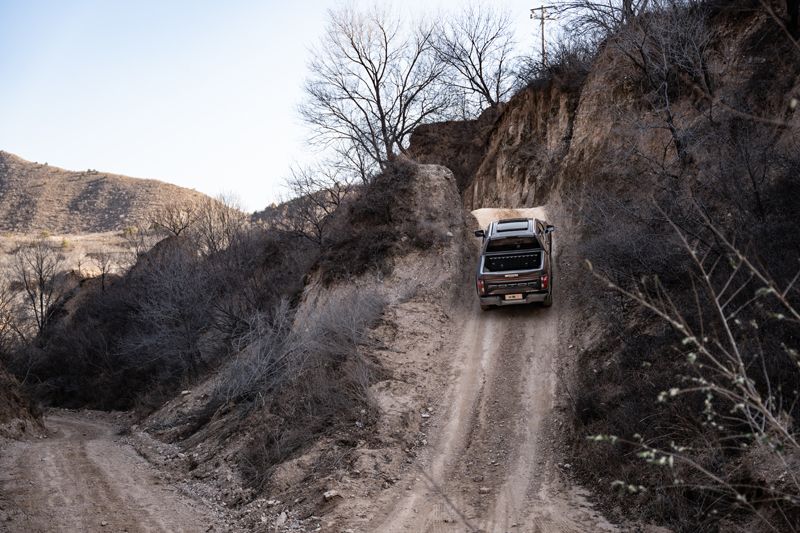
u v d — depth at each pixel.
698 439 8.91
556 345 15.44
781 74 15.94
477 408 13.66
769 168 12.86
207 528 11.30
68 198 141.25
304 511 10.89
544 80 31.94
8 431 22.00
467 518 9.70
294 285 26.45
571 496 9.96
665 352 11.44
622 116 21.52
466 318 18.08
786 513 7.10
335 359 15.98
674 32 17.80
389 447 12.39
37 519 11.95
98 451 19.80
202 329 29.12
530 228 18.17
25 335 49.22
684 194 15.12
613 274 14.65
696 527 7.95
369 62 36.00
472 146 40.91
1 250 82.62
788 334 9.00
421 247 21.59
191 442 18.56
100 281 52.12
